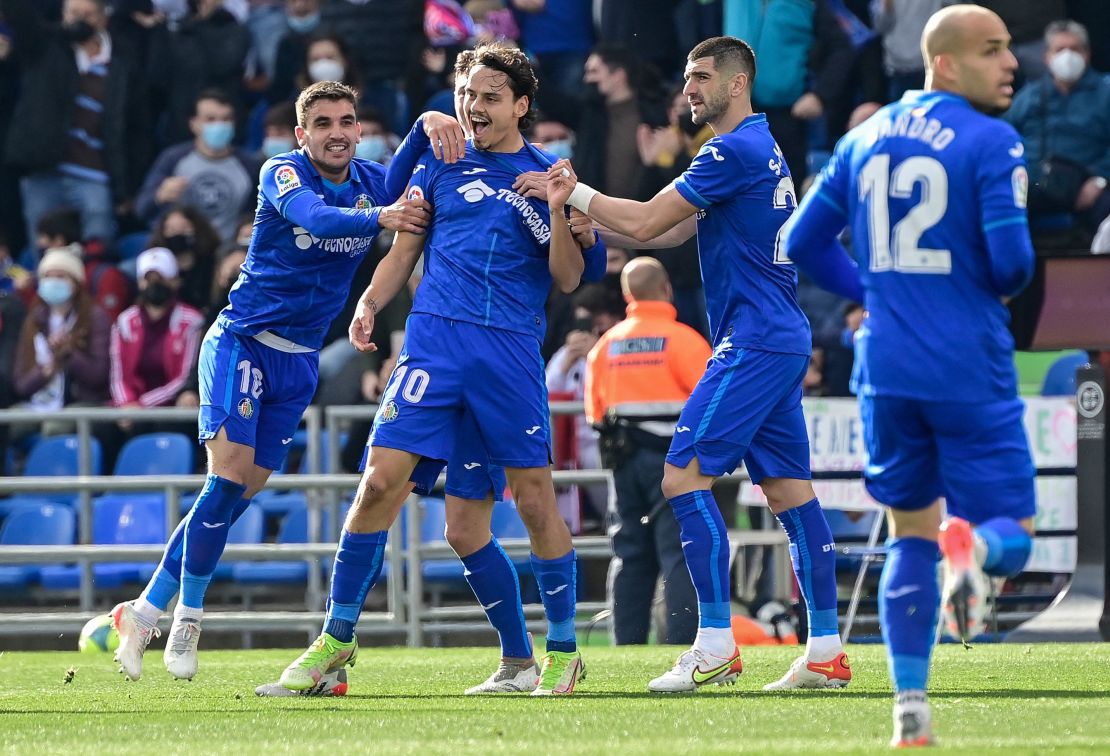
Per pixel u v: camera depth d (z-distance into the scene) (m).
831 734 13.34
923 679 12.03
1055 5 41.94
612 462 28.58
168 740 13.79
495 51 17.97
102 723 15.30
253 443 19.72
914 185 12.52
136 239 45.09
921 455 12.66
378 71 44.75
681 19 43.47
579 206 18.05
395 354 37.38
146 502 37.09
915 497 12.66
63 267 40.75
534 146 18.41
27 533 36.75
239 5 48.22
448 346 17.66
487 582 18.61
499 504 34.91
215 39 46.69
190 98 46.62
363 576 18.06
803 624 29.72
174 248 40.81
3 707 17.47
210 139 43.84
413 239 18.39
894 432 12.59
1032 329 26.14
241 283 19.81
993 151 12.30
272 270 19.50
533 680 18.91
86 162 45.72
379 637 33.28
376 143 41.09
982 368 12.30
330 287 19.84
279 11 48.16
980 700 16.42
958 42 12.68
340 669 18.42
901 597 12.21
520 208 17.81
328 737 13.78
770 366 18.22
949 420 12.31
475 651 28.31
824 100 41.53
